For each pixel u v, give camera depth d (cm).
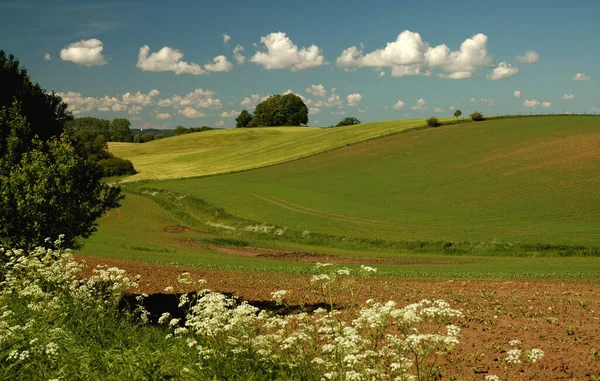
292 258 4188
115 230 5731
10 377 859
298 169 8969
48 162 1891
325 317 905
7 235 1798
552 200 5534
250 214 6075
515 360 781
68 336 1000
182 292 2269
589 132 8075
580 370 1213
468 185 6481
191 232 5762
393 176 7444
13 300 1332
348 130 12088
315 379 834
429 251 4381
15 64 2108
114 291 1309
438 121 10231
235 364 867
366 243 4666
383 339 1225
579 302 2053
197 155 13025
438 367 1179
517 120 9731
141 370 844
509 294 2288
